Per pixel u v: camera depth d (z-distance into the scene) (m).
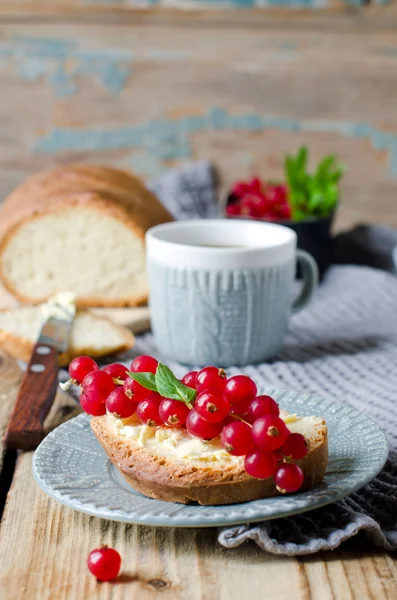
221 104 1.36
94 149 1.37
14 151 1.36
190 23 1.33
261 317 0.73
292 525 0.55
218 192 1.16
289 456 0.52
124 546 0.54
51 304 0.81
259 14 1.33
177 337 0.74
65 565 0.53
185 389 0.54
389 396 0.68
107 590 0.51
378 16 1.33
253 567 0.53
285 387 0.70
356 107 1.36
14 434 0.62
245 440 0.52
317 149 1.38
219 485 0.53
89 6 1.32
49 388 0.67
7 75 1.34
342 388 0.70
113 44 1.33
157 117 1.36
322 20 1.33
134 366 0.57
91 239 0.87
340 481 0.54
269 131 1.37
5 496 0.61
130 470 0.54
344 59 1.34
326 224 0.92
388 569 0.52
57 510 0.57
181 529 0.55
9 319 0.79
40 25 1.32
